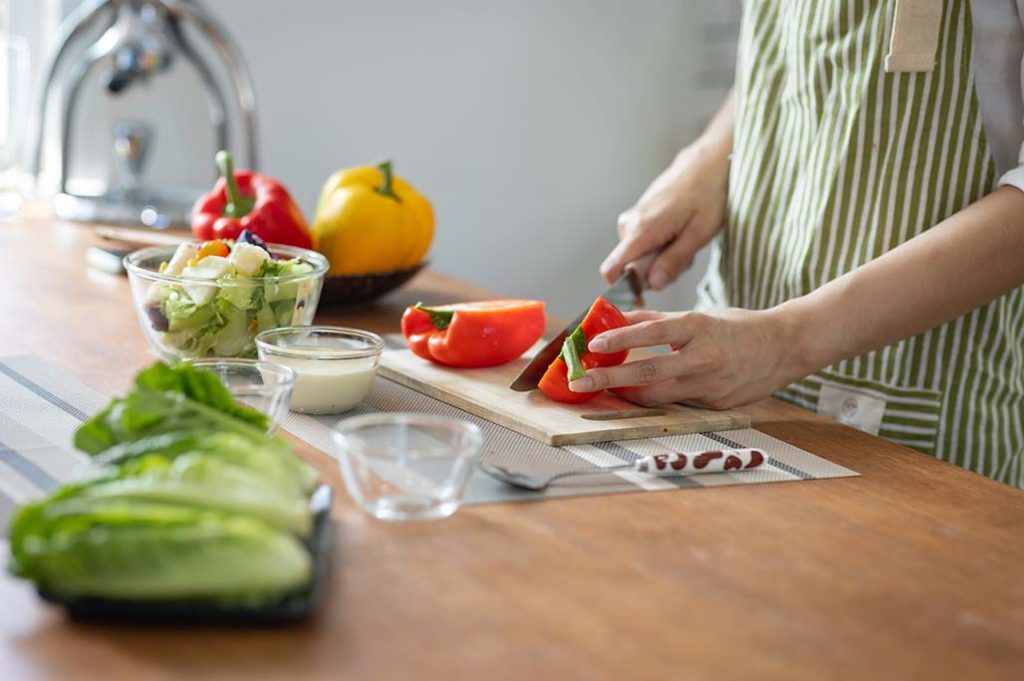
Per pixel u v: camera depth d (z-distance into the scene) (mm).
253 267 1175
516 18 2807
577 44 2916
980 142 1313
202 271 1152
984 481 1002
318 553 708
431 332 1268
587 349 1136
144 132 2070
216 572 626
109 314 1421
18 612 656
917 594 754
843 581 769
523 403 1122
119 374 1174
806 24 1390
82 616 650
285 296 1179
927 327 1165
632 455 1016
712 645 668
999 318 1341
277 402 914
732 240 1494
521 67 2846
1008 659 671
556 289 3051
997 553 836
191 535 626
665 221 1497
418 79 2699
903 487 974
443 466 826
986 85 1300
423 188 2779
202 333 1158
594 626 684
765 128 1456
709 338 1089
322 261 1268
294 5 2496
